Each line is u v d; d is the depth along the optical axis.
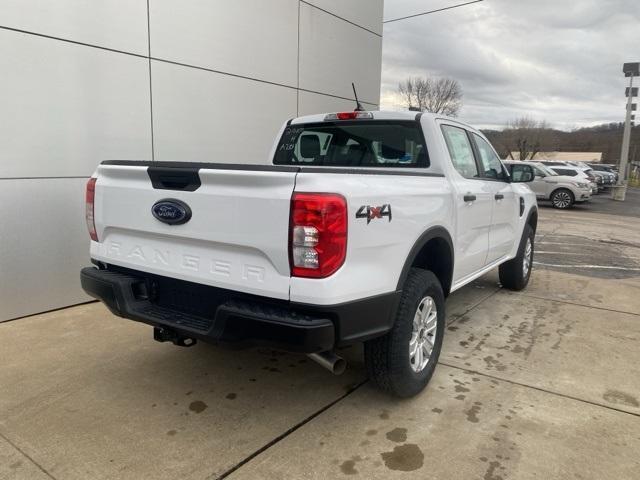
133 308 3.00
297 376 3.68
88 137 5.08
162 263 2.95
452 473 2.59
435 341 3.50
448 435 2.93
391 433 2.95
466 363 3.97
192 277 2.81
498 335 4.62
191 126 6.16
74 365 3.76
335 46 8.67
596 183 29.33
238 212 2.57
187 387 3.46
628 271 7.77
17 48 4.47
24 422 2.97
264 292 2.55
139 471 2.55
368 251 2.64
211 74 6.36
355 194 2.53
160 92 5.75
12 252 4.62
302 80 7.97
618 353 4.24
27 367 3.71
